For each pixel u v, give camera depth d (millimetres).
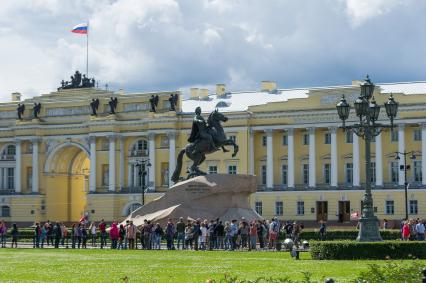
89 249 77188
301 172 147000
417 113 136125
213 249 73188
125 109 159250
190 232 72625
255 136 150625
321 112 142875
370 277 31000
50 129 165500
